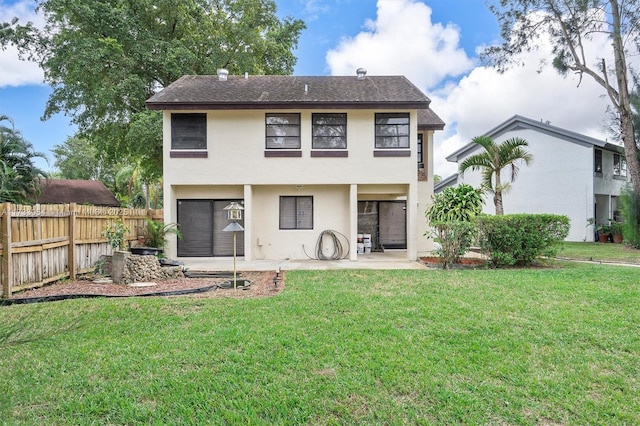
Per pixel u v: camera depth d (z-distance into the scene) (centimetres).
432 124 1633
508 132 2666
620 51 1892
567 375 409
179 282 946
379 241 1811
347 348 477
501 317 605
